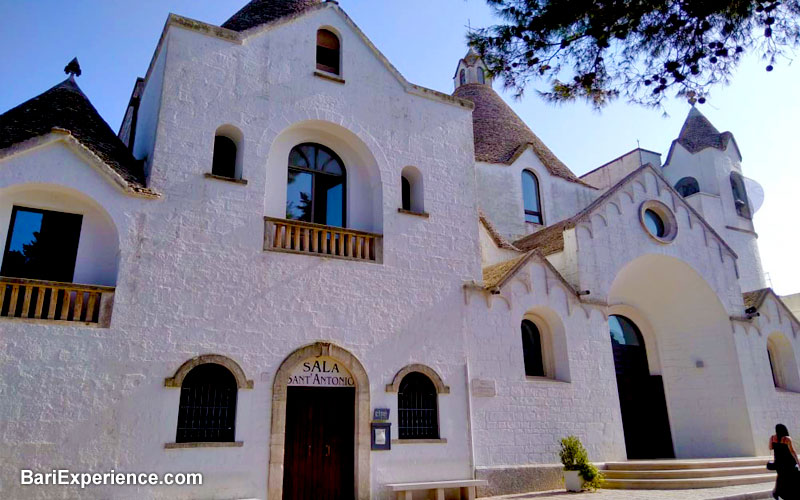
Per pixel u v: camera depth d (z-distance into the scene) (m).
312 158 17.09
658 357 23.48
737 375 21.62
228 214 14.56
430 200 17.84
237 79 15.66
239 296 14.13
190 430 13.03
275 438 13.67
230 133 15.55
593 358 18.84
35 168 12.70
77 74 16.23
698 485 16.83
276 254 14.88
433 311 16.80
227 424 13.45
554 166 29.92
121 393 12.38
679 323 23.36
